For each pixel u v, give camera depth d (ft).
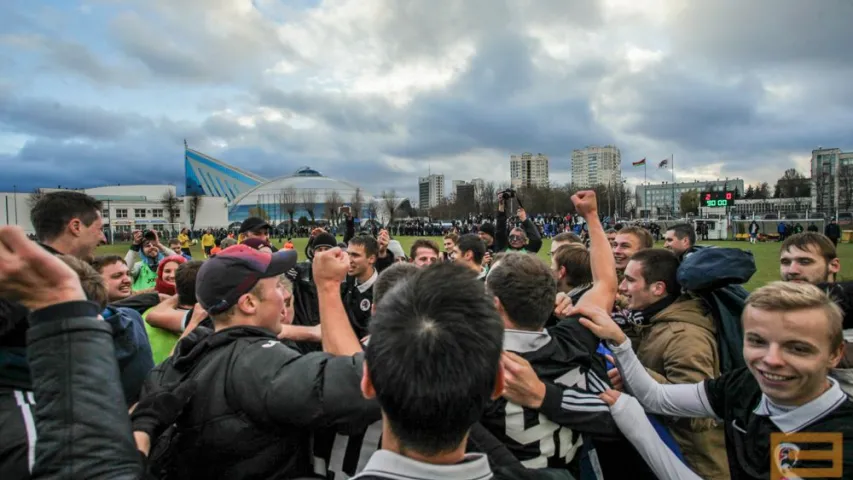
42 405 3.48
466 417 3.41
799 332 5.42
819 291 5.69
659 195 507.30
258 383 4.96
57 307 3.64
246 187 425.28
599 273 7.72
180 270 11.17
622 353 7.18
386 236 21.43
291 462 5.23
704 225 137.69
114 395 3.68
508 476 4.36
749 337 5.86
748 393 6.37
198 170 412.57
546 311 6.41
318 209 352.28
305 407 4.75
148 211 317.01
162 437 5.33
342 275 6.22
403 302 3.64
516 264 6.54
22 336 4.36
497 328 3.67
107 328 3.91
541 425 5.88
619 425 6.33
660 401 7.10
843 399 5.57
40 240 10.55
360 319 14.65
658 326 8.87
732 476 6.45
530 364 6.18
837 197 228.43
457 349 3.35
